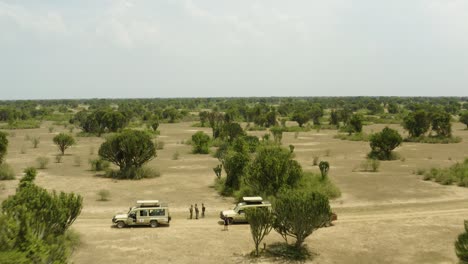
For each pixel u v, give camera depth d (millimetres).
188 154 78312
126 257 25734
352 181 52125
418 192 45969
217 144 91062
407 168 62156
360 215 36688
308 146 90875
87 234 30359
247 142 76375
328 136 114625
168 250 27094
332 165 65000
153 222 32625
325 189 44062
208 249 27359
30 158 71125
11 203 21547
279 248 27469
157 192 45812
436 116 103875
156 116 174000
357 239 29672
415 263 25172
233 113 174375
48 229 22250
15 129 136000
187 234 30750
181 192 45875
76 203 26703
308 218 26000
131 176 54250
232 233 31109
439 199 42781
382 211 38125
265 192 41156
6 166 54312
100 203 40406
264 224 26016
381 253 26859
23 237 16078
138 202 33562
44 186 47906
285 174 41844
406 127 105688
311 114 158125
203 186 49250
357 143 96750
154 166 64188
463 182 49188
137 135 56406
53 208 23000
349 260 25625
